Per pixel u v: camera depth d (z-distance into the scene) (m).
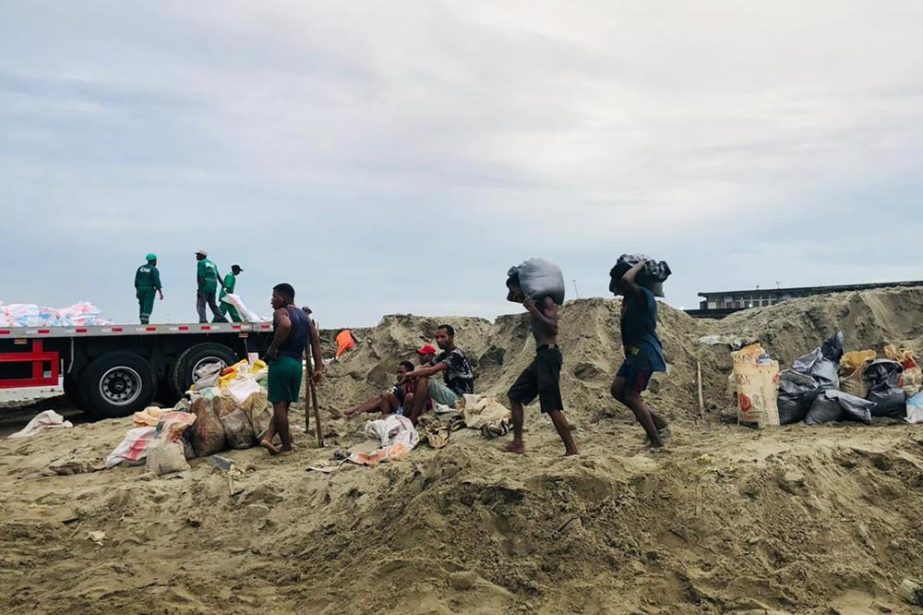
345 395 15.30
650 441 8.35
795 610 5.63
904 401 10.38
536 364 7.89
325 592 5.93
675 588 5.74
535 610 5.55
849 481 7.39
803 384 10.49
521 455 7.83
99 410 14.17
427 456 8.96
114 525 7.96
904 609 5.75
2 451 11.47
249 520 7.95
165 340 15.18
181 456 9.65
